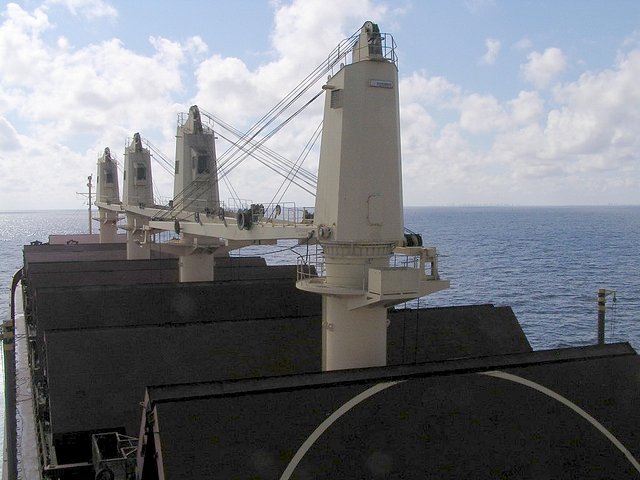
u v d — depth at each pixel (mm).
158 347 31234
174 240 55906
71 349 30219
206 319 41625
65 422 27375
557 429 20484
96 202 92312
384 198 24500
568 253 194250
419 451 18797
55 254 74312
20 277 88125
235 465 17219
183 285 42844
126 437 25828
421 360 33125
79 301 40562
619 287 119750
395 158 24781
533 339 78125
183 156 47469
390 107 24562
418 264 25281
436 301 108062
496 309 37562
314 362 32344
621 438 20906
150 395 18891
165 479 16609
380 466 18203
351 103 24141
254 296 43344
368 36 24219
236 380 19828
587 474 19750
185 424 17766
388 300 23359
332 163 24781
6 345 30000
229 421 18109
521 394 21141
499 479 18844
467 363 22250
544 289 118750
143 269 58000
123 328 31609
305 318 34250
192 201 46188
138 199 69000
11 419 29812
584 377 22375
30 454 33594
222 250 51688
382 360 25797
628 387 22531
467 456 19062
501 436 19781
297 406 19000
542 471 19422
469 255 189000
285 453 17812
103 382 29203
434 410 19922
